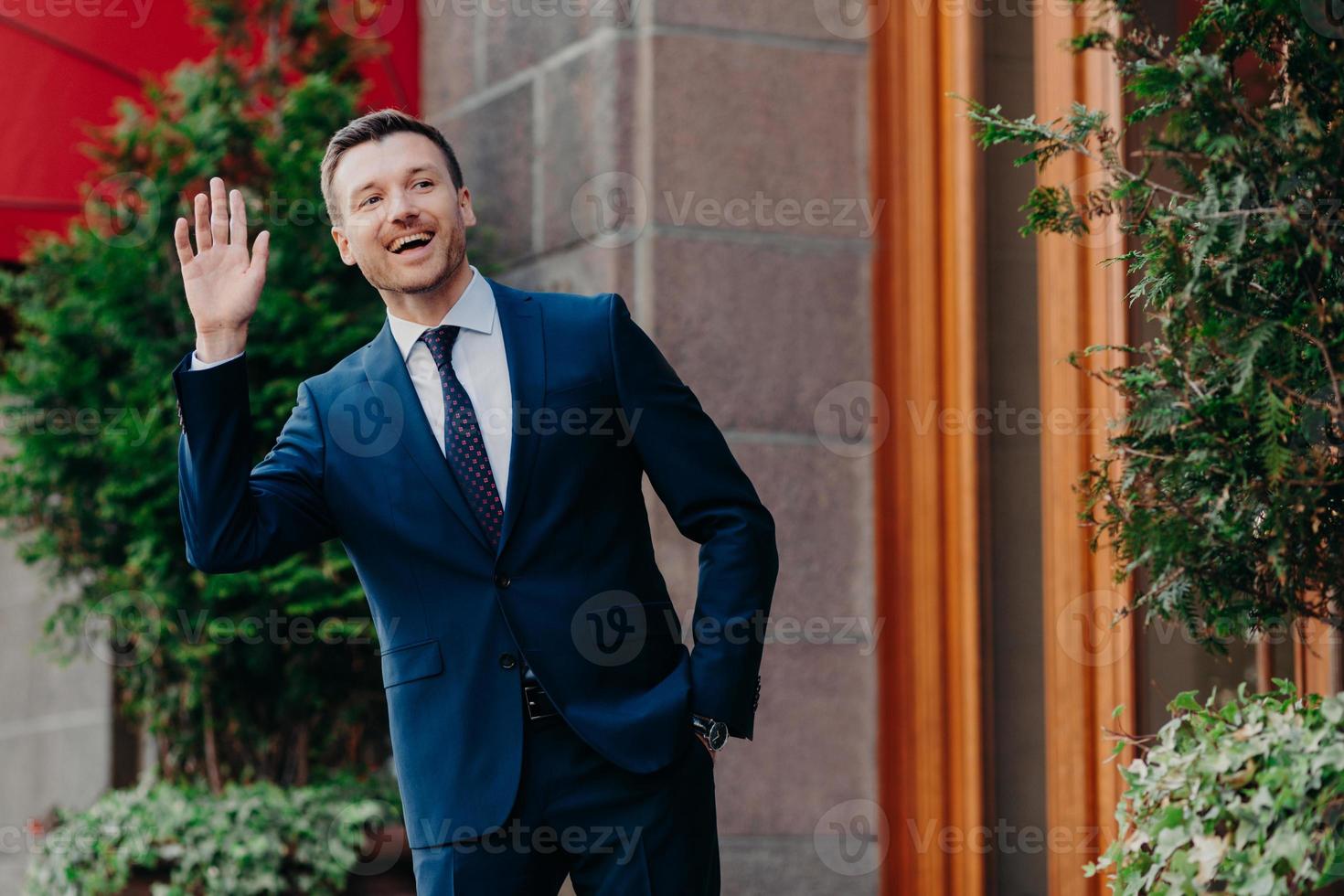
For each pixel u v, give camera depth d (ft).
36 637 27.09
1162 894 7.88
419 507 8.30
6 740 28.17
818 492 16.58
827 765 16.34
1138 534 8.41
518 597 8.16
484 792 8.02
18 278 17.43
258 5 18.29
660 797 8.14
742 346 16.44
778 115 16.83
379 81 19.47
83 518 17.10
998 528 15.71
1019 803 15.35
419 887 8.17
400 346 8.67
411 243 8.36
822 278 16.84
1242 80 8.63
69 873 15.83
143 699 17.61
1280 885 7.22
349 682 17.22
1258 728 7.76
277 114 17.72
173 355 16.69
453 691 8.17
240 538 8.17
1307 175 7.83
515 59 18.06
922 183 16.62
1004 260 15.81
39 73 18.31
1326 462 8.02
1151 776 8.09
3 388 16.88
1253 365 7.88
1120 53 8.45
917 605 16.39
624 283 16.39
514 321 8.69
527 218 17.79
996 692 15.62
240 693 17.12
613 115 16.51
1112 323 14.30
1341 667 11.12
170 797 16.12
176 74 17.58
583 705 8.11
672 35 16.51
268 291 16.42
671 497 8.62
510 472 8.24
